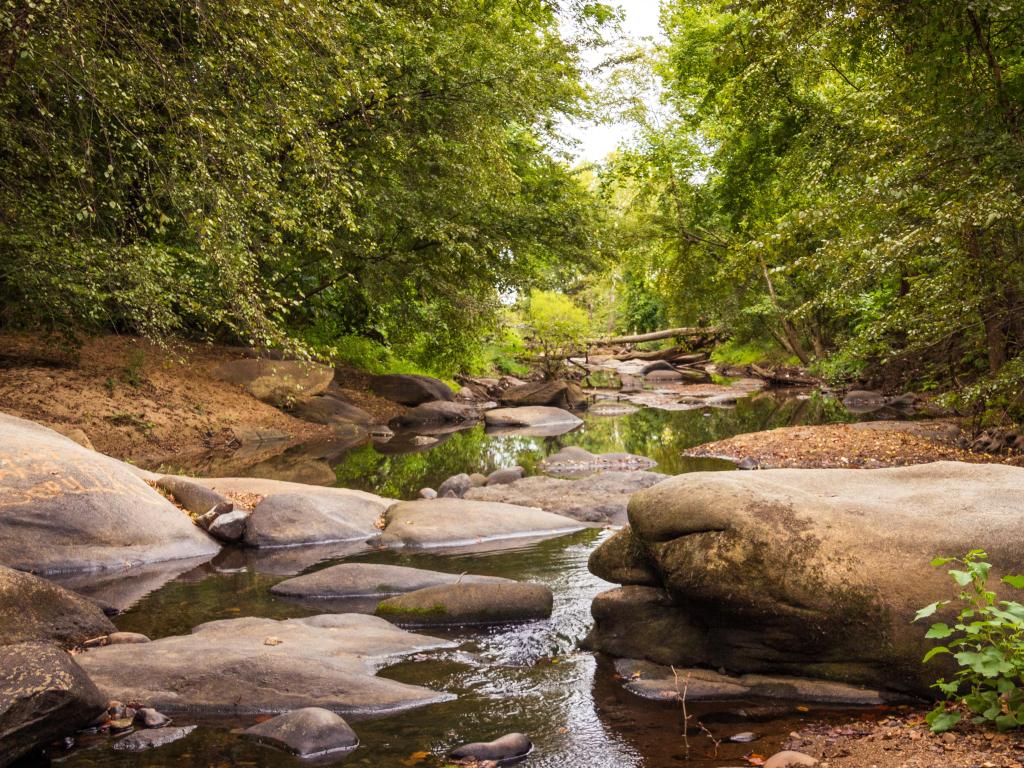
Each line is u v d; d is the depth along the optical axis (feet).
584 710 15.06
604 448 54.70
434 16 57.16
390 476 44.16
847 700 15.20
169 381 58.90
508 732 14.17
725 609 16.16
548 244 74.74
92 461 28.66
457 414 79.10
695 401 93.09
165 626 20.24
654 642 17.48
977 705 12.40
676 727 14.23
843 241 38.42
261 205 34.27
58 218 39.70
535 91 63.16
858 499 17.24
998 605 14.66
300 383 66.74
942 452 45.19
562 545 28.30
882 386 88.02
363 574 23.43
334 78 37.83
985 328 45.85
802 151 57.82
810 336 111.04
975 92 38.04
